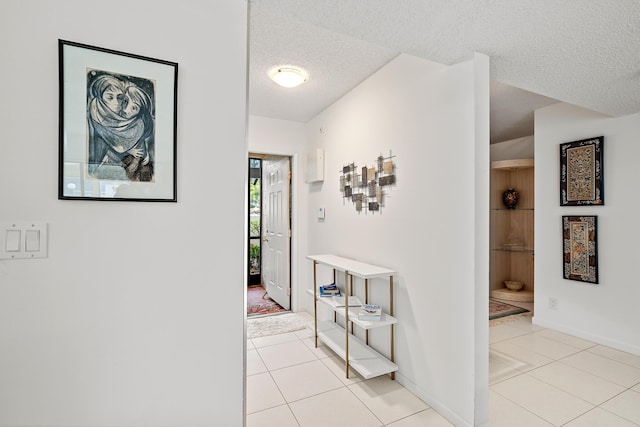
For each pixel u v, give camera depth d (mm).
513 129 4301
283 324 3518
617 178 2861
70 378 1054
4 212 968
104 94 1076
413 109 2186
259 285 5438
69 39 1032
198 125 1218
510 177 4984
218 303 1260
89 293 1071
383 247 2477
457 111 1825
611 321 2900
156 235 1158
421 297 2078
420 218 2100
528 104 3354
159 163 1156
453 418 1814
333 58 2432
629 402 2029
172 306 1187
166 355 1180
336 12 1390
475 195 1712
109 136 1083
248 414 1909
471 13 1386
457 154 1825
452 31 1531
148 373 1154
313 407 1981
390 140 2430
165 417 1182
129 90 1111
